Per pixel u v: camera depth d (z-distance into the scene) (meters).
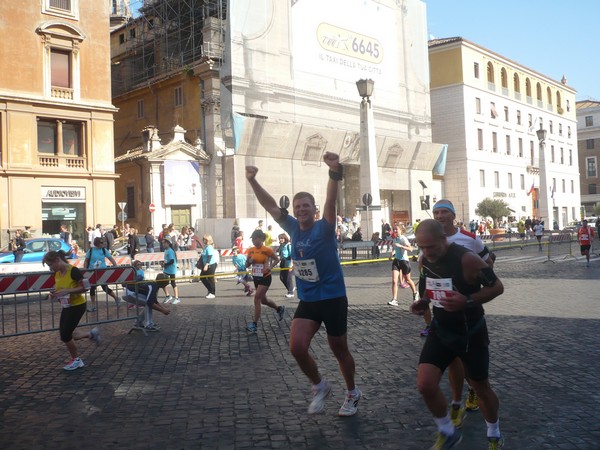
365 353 8.10
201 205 36.62
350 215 45.50
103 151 32.03
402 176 47.81
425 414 5.42
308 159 40.53
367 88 27.48
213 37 37.44
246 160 36.88
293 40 39.78
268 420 5.37
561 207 68.19
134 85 45.12
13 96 28.83
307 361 5.05
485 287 4.08
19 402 6.20
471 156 53.25
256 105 37.56
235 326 10.79
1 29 28.83
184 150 35.72
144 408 5.85
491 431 4.33
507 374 6.74
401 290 15.79
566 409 5.44
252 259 10.20
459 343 4.11
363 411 5.55
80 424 5.41
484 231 46.69
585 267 21.12
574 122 72.50
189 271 21.86
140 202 36.41
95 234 28.84
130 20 48.72
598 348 7.99
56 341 9.91
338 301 5.14
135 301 10.28
